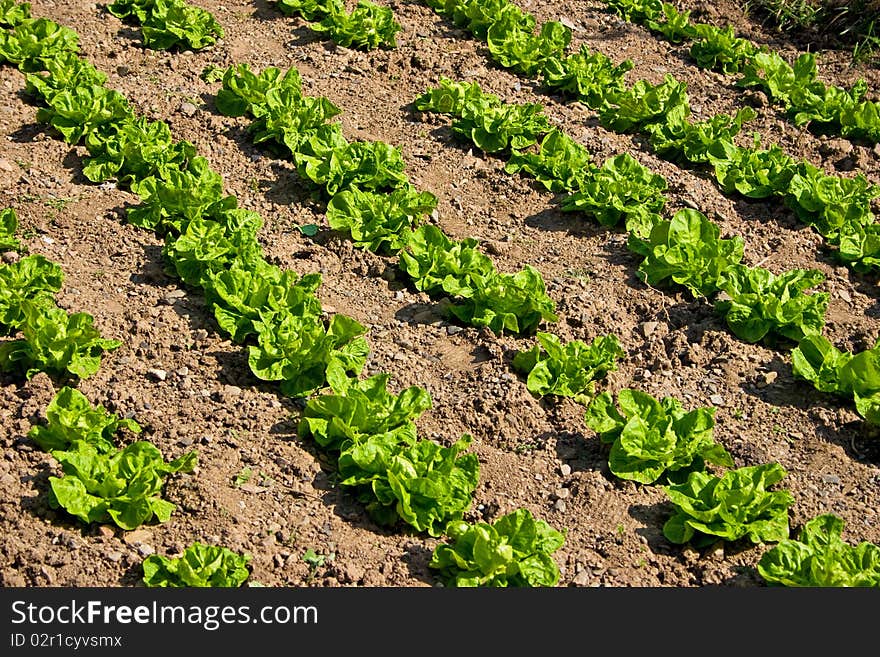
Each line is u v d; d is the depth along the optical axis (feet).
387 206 31.94
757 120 40.22
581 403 27.02
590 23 46.16
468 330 28.84
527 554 21.83
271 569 21.91
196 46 39.60
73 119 33.83
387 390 26.66
